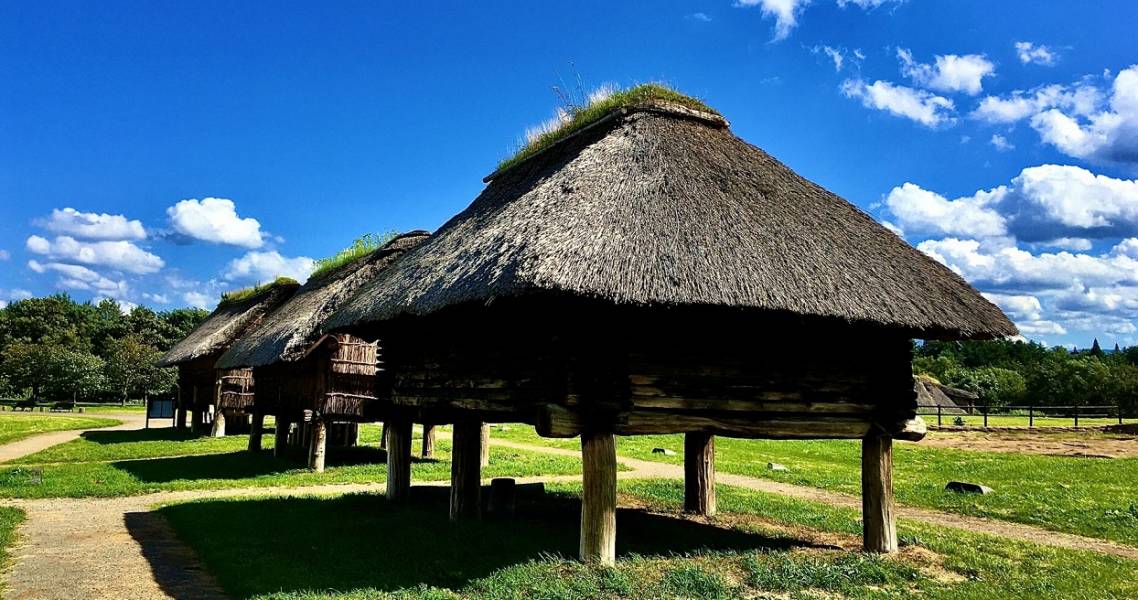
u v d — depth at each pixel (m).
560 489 15.97
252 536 10.48
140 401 66.31
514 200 11.02
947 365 76.06
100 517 12.57
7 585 8.09
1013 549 10.30
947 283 10.20
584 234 8.12
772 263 8.66
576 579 7.83
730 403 9.01
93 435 31.34
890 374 9.98
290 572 8.52
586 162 9.98
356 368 19.27
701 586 7.80
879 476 9.86
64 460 21.84
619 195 8.97
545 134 13.54
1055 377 56.41
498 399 9.75
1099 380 53.34
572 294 7.44
